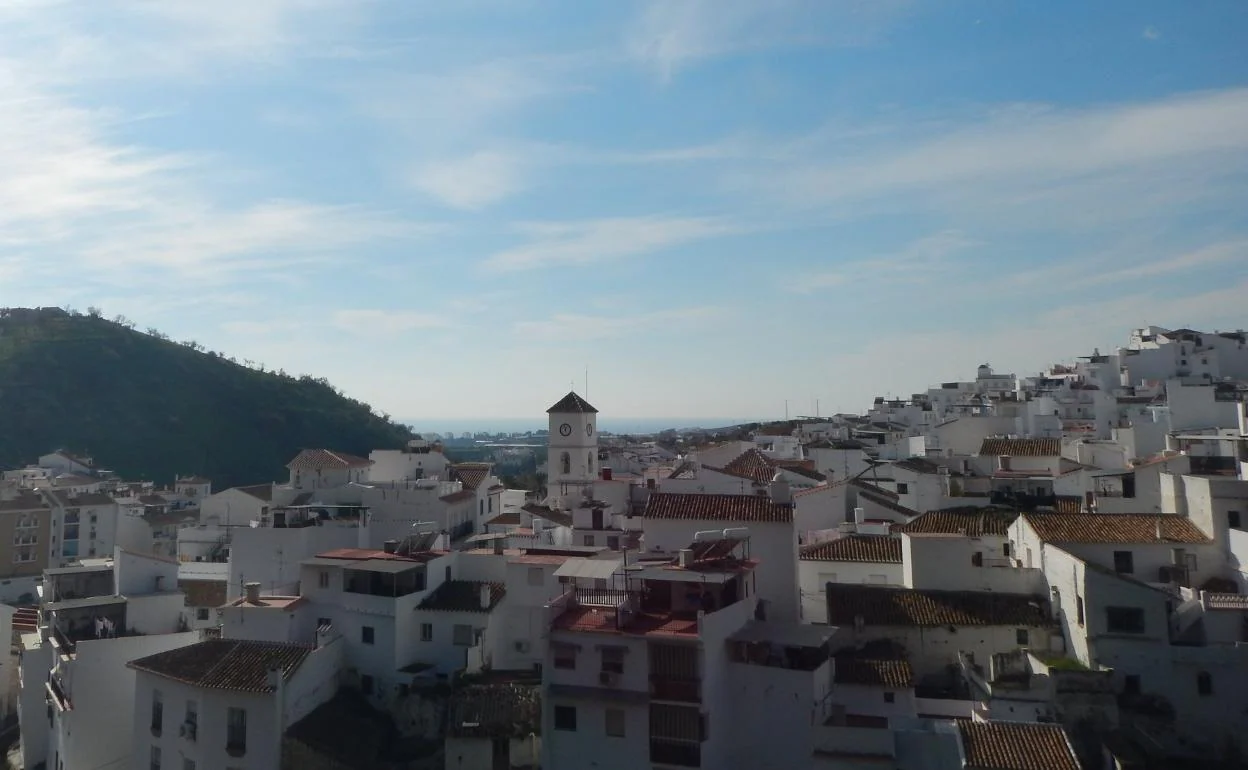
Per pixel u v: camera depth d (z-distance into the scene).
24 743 65.19
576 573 47.16
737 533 50.00
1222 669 44.25
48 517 114.69
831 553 60.09
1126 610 45.81
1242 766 42.94
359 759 50.16
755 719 45.53
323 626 59.25
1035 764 38.12
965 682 49.31
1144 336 153.62
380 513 85.75
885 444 112.50
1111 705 44.12
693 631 44.75
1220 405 90.56
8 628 81.88
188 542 101.38
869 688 46.88
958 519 63.59
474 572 62.72
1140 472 63.19
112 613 64.38
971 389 170.25
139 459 185.38
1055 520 54.88
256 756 50.09
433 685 54.59
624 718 44.34
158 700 54.97
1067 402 122.38
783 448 121.00
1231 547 50.16
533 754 48.19
